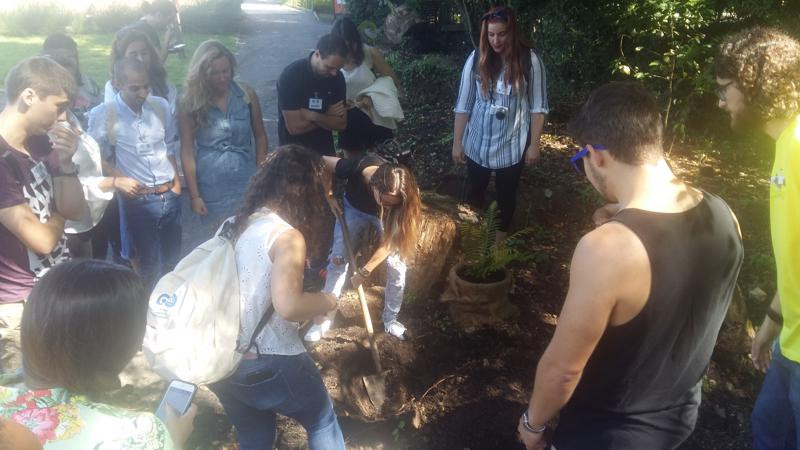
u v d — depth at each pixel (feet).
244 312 7.55
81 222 11.83
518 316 13.46
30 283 9.21
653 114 5.83
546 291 14.56
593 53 21.70
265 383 7.90
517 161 14.15
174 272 7.60
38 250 8.63
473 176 14.90
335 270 12.85
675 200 5.79
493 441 11.02
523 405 11.58
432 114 27.63
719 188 19.34
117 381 5.21
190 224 18.47
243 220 7.91
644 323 5.65
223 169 13.12
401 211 11.27
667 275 5.53
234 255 7.72
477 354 12.60
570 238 16.96
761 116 7.20
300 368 8.09
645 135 5.72
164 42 21.89
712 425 11.30
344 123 14.51
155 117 12.82
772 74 6.96
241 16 68.28
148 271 13.60
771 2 16.44
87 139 11.70
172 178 13.29
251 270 7.57
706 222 5.81
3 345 9.57
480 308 13.01
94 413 4.83
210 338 7.40
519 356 12.57
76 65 15.16
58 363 4.81
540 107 13.93
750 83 7.08
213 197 13.26
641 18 18.53
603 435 6.23
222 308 7.45
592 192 18.19
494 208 13.55
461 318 13.12
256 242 7.61
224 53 12.71
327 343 12.64
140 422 4.89
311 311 7.51
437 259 13.92
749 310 13.96
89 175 11.74
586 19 20.22
